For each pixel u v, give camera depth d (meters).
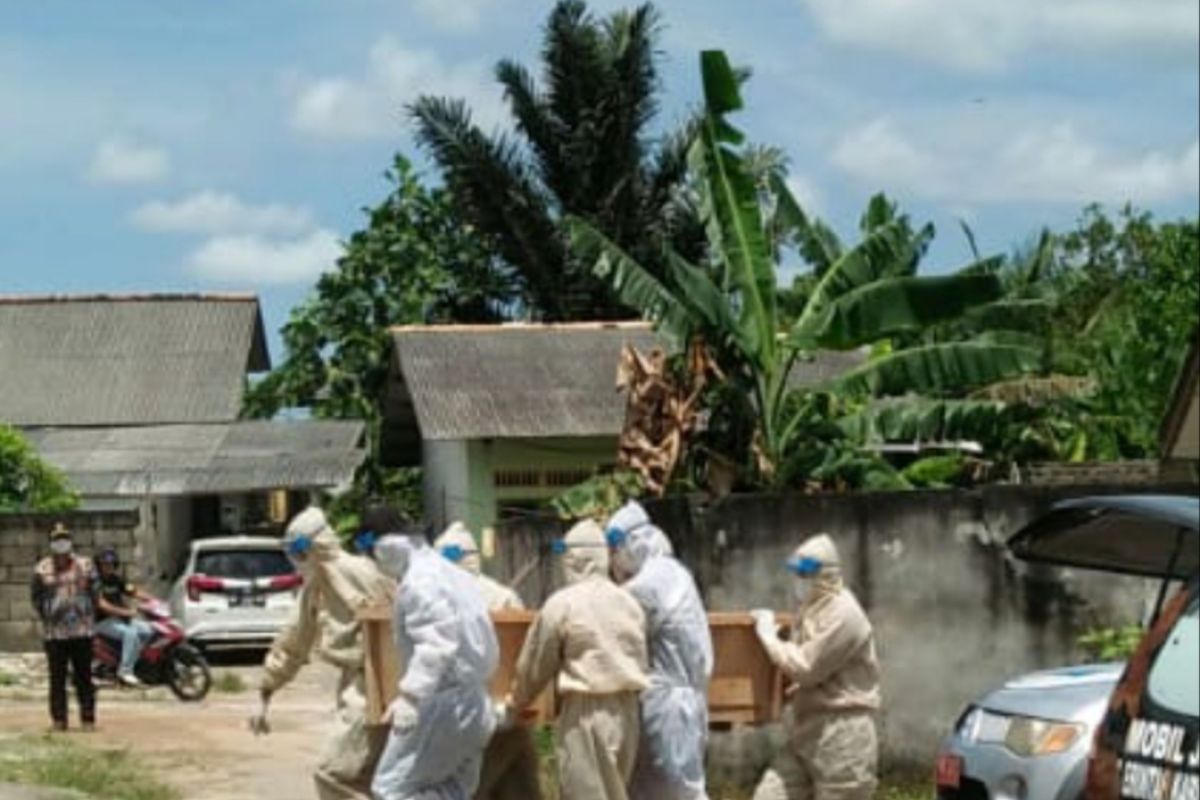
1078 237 47.62
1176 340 31.58
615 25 39.06
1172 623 7.88
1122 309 34.78
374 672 10.70
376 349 39.47
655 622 10.68
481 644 10.20
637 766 10.73
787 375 17.52
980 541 14.15
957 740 10.73
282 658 11.59
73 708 20.77
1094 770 8.00
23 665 25.36
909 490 14.30
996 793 10.31
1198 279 34.78
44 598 18.61
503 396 29.56
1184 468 24.95
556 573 17.44
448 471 30.94
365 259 40.34
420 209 41.16
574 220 17.98
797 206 20.66
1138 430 29.72
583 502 17.45
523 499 29.67
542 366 30.34
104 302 40.50
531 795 11.22
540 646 10.37
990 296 17.19
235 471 30.88
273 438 32.81
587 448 29.67
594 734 10.31
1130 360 30.95
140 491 30.56
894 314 17.12
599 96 38.66
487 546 20.75
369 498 35.16
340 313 40.09
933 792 13.90
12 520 26.16
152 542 30.88
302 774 15.63
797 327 17.28
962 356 17.52
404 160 41.25
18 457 29.56
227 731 18.55
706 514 14.34
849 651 10.81
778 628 11.34
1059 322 35.50
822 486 16.97
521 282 39.47
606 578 10.51
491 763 11.05
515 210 38.50
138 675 21.97
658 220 38.28
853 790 10.89
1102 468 24.38
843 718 10.89
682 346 17.48
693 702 10.73
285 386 39.78
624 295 17.59
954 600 14.16
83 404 37.84
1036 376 27.86
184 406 37.78
